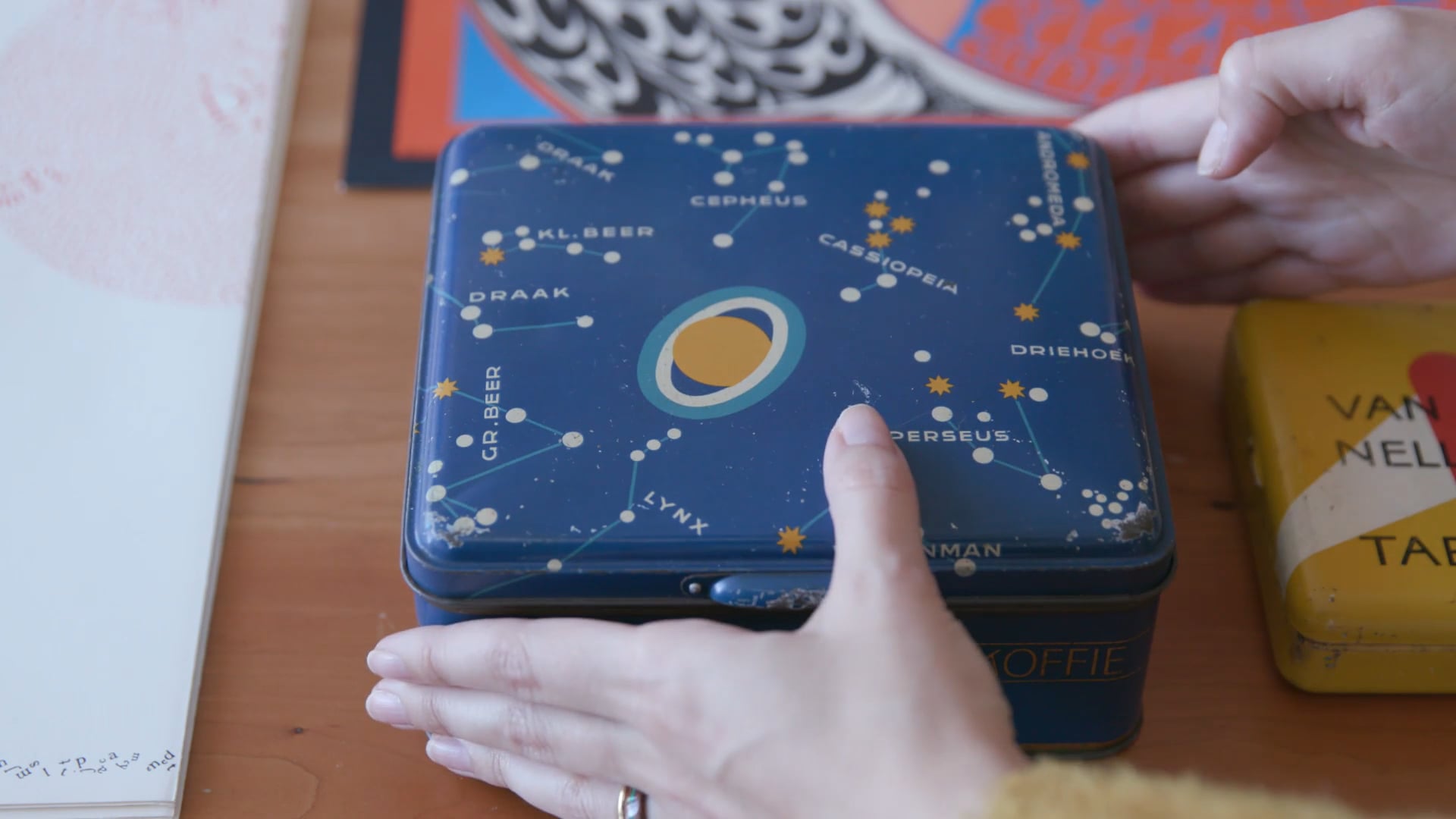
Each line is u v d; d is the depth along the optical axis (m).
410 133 0.71
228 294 0.65
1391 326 0.58
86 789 0.51
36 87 0.72
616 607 0.46
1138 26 0.73
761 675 0.40
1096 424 0.49
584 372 0.50
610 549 0.46
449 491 0.47
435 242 0.55
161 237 0.67
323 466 0.61
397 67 0.74
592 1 0.75
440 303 0.52
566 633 0.44
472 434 0.48
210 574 0.57
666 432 0.48
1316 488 0.53
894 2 0.75
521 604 0.47
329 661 0.56
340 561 0.58
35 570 0.56
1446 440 0.54
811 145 0.58
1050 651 0.48
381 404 0.63
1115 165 0.62
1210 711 0.54
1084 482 0.47
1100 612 0.47
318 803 0.52
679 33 0.74
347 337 0.65
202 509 0.58
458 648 0.45
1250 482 0.58
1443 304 0.59
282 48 0.74
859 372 0.50
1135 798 0.36
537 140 0.58
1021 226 0.55
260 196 0.69
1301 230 0.61
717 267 0.53
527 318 0.51
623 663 0.42
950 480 0.47
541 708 0.46
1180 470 0.61
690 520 0.46
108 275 0.65
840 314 0.52
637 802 0.46
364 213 0.69
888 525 0.43
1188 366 0.64
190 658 0.54
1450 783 0.52
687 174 0.56
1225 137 0.54
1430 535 0.52
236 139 0.71
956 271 0.53
